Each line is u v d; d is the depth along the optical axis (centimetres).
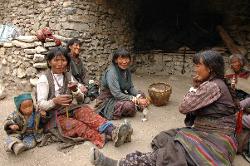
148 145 322
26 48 495
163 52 741
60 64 321
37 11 639
